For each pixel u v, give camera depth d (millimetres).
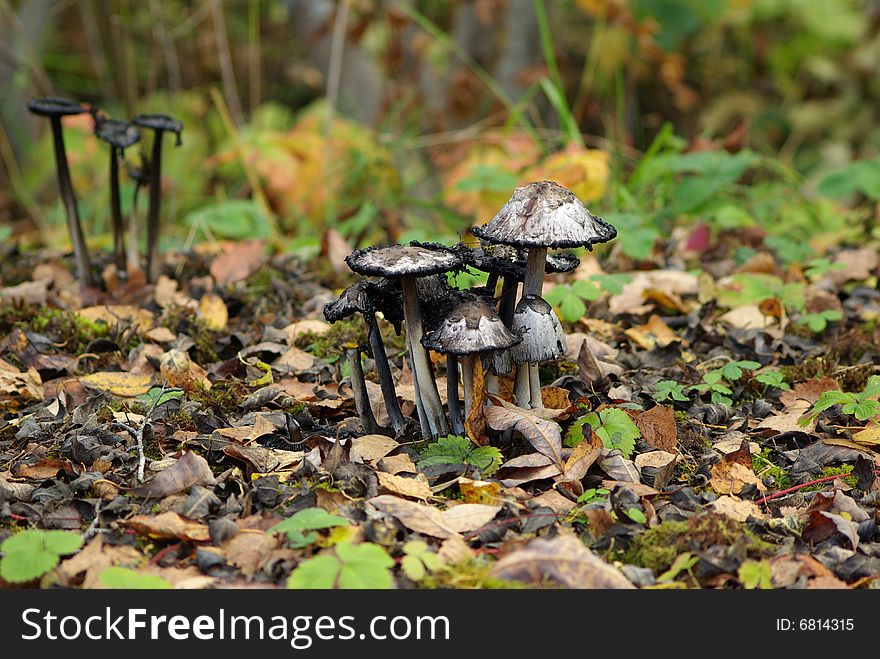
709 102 12203
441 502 3547
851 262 6402
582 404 4129
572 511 3457
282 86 12625
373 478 3590
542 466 3652
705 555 3166
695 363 4926
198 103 11094
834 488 3650
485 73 9766
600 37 10070
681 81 11766
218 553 3182
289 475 3654
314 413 4320
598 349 4895
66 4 10969
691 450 4004
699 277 5910
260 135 8336
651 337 5230
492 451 3645
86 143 9047
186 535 3238
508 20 9664
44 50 11984
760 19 12383
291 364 4844
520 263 3807
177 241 7480
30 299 5715
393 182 7793
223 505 3477
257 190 8016
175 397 4332
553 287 5395
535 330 3594
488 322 3406
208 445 3879
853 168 7070
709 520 3289
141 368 4828
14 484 3594
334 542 3217
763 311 5406
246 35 12352
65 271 6379
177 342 5105
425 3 10438
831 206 8016
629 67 10430
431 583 3055
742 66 12438
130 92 9281
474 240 6371
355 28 8758
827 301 5598
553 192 3402
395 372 4723
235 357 4859
